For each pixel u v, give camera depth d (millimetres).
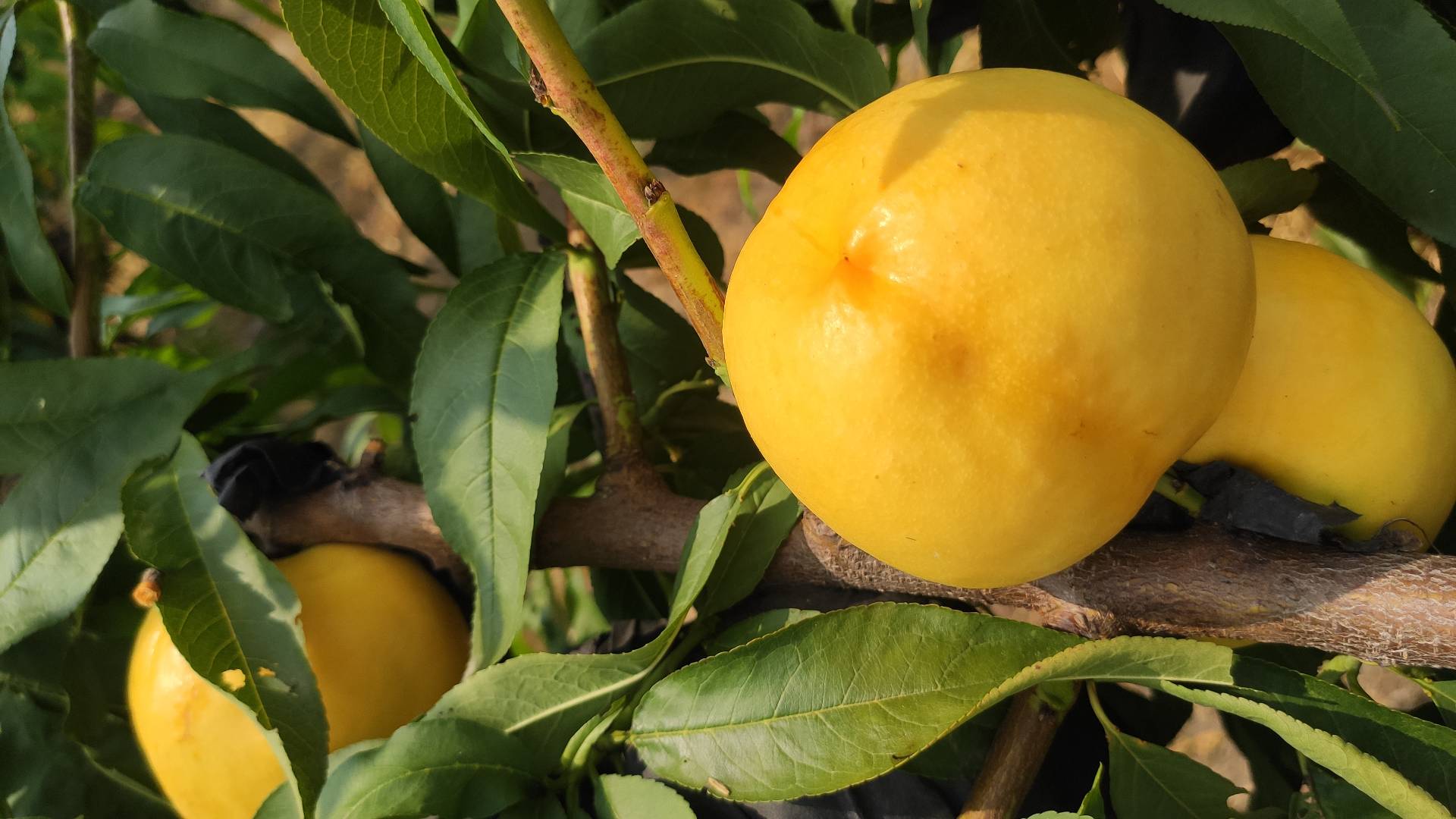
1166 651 320
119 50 443
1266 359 329
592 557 406
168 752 380
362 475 403
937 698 332
